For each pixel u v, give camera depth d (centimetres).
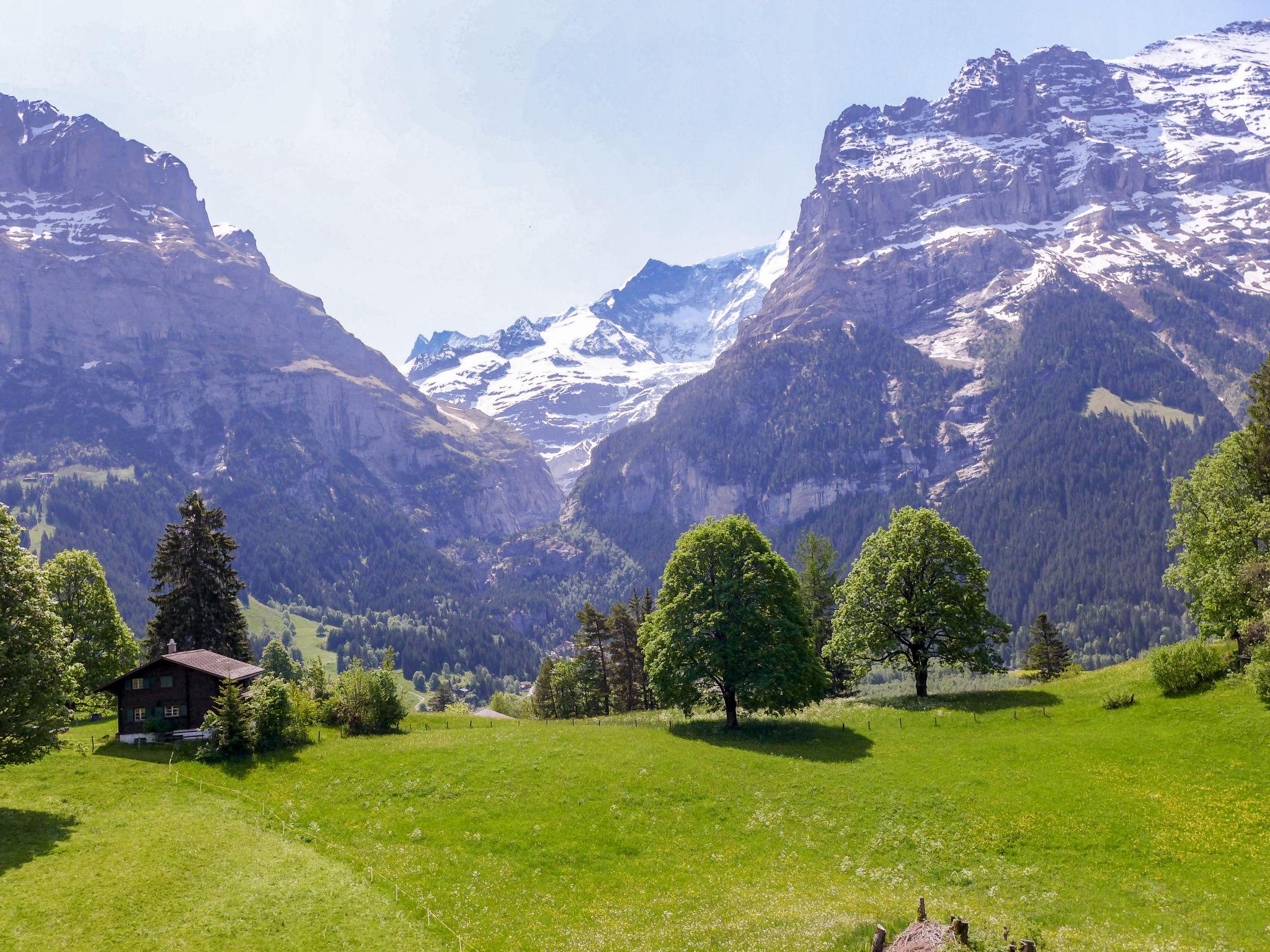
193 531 8494
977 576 7000
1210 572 6003
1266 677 4991
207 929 3303
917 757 5316
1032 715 5991
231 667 6756
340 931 3397
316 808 4831
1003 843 4059
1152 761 4691
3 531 4475
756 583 6562
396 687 6925
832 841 4306
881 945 2708
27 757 4334
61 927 3238
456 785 5106
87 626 7800
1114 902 3453
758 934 3200
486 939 3416
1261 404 6300
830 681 7188
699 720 7012
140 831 4231
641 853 4269
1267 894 3384
